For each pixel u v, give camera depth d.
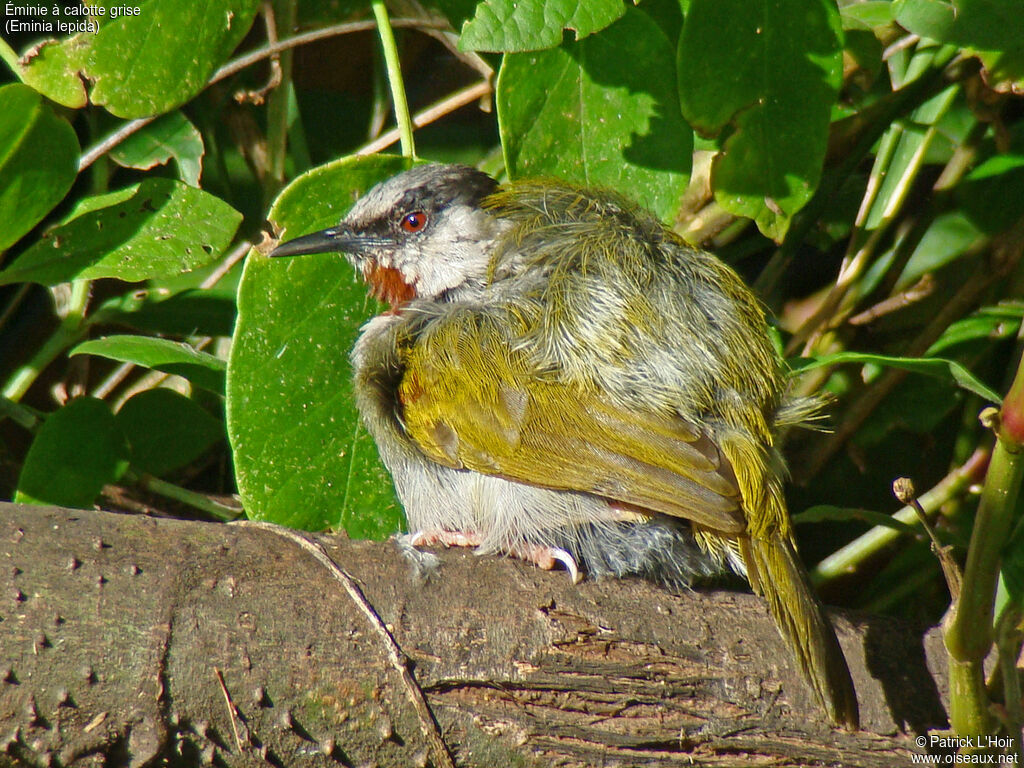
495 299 7.73
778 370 7.60
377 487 7.87
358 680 5.92
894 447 10.25
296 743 5.84
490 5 6.64
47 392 10.36
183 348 8.67
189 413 9.48
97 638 5.58
